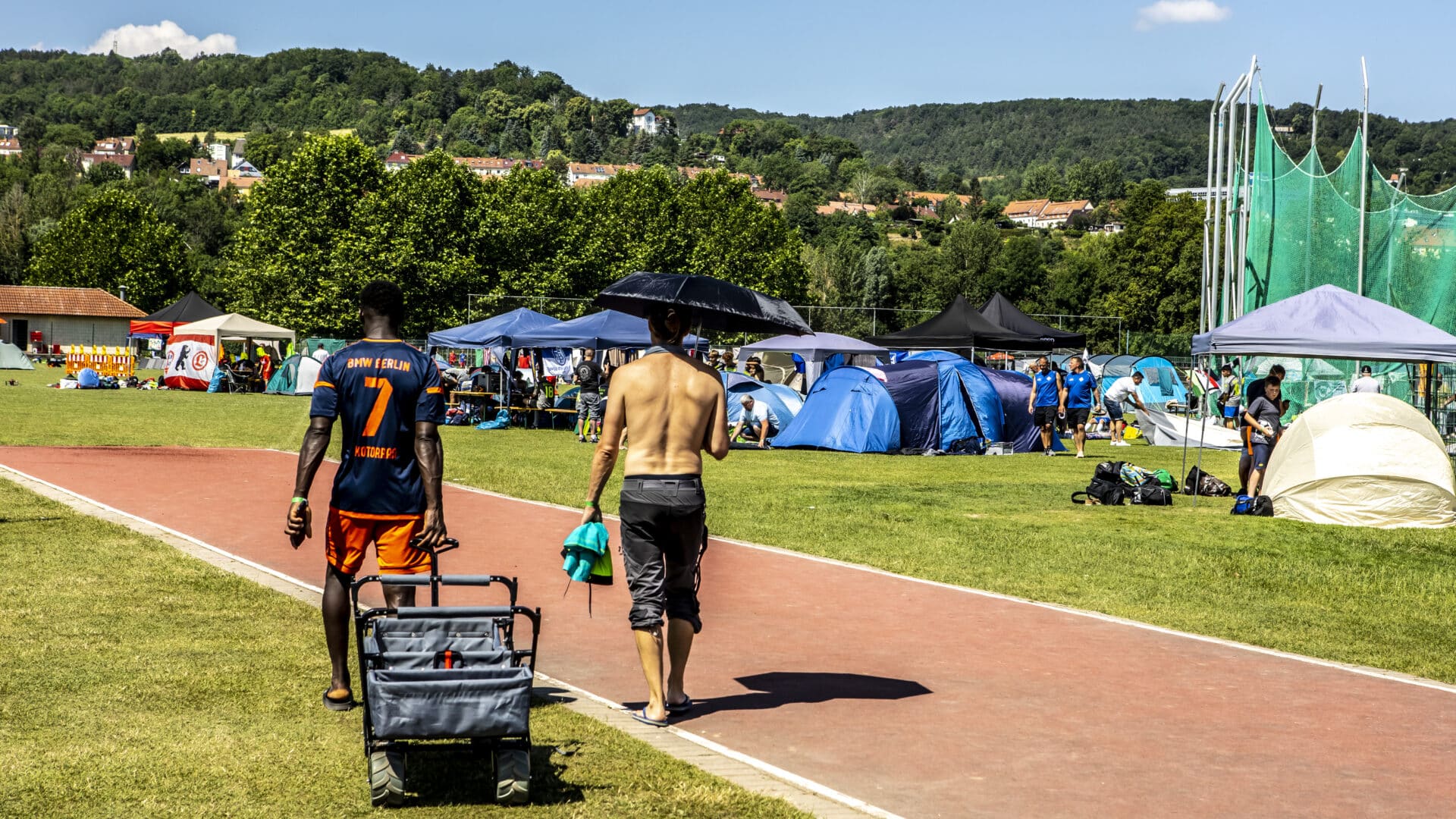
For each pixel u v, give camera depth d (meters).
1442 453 15.67
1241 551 12.96
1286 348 16.94
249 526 12.64
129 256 99.44
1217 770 5.88
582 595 9.68
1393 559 12.75
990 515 15.58
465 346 32.41
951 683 7.38
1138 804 5.37
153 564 10.02
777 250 83.75
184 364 46.56
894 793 5.41
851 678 7.44
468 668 5.16
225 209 162.88
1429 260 29.25
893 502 16.50
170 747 5.54
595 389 26.64
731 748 6.01
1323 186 30.41
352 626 7.91
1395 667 8.23
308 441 6.24
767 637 8.52
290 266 64.31
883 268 109.00
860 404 25.89
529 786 5.05
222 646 7.43
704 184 86.06
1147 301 86.38
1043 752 6.07
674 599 6.55
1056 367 26.84
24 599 8.52
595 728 6.09
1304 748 6.27
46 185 138.12
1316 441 15.85
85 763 5.27
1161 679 7.62
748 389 28.41
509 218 70.94
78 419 28.75
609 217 79.88
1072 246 199.38
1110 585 10.83
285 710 6.19
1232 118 32.78
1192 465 24.08
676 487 6.40
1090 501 17.27
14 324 90.38
